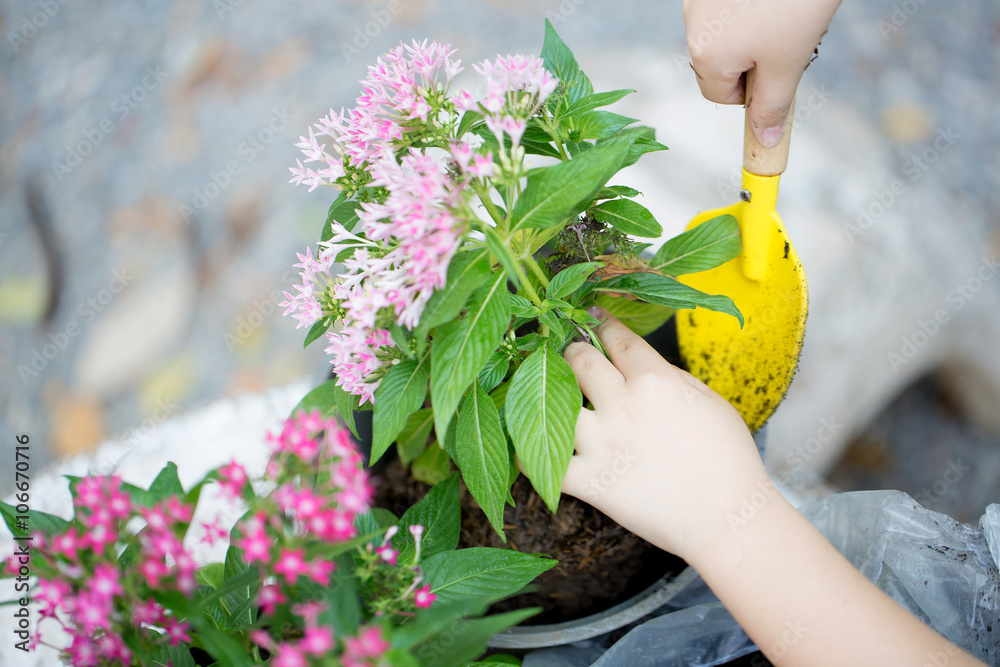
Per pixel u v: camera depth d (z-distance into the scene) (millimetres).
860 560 1231
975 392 2203
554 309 1075
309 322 1045
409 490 1410
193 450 1615
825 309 2045
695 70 1071
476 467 1006
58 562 739
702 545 937
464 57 2729
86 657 776
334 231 1018
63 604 745
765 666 1211
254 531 710
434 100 996
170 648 927
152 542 713
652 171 2193
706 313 1338
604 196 1127
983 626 1119
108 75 3051
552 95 1087
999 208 2299
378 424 973
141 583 750
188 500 742
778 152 1079
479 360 855
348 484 748
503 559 944
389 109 1004
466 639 685
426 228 848
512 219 914
